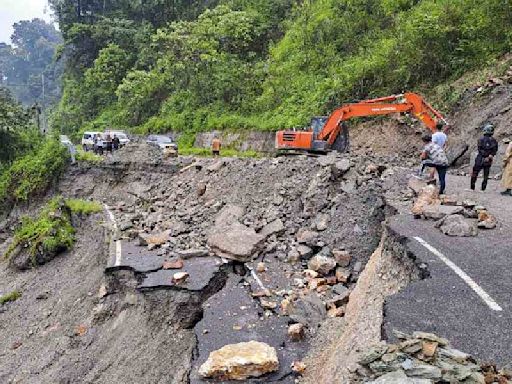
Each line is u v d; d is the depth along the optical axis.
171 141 28.70
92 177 24.25
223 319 9.18
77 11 56.12
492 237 8.22
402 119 20.42
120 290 11.95
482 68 19.58
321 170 14.62
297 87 28.75
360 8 29.70
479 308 5.63
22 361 11.81
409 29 23.30
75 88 52.31
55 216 19.00
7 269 18.09
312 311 9.06
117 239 14.72
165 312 10.24
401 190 12.23
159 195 19.53
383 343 4.63
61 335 12.08
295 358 7.66
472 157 16.03
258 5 40.34
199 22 37.97
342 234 11.68
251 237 12.30
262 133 26.98
